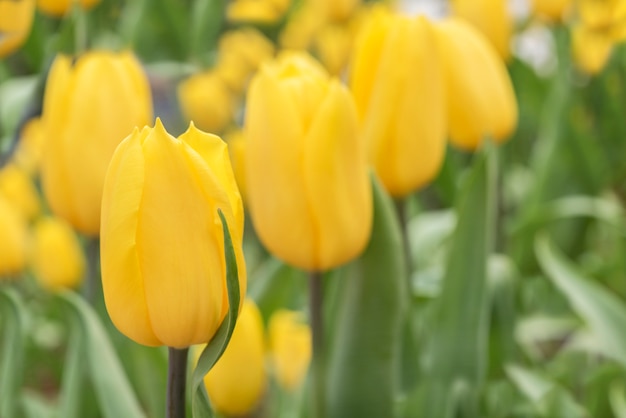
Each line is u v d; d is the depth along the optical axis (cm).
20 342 78
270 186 67
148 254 58
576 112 114
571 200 109
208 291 59
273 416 87
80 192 74
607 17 108
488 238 76
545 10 109
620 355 83
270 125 67
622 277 98
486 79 79
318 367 72
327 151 66
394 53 72
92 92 73
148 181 58
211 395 75
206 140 59
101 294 83
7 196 121
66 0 87
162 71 119
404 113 73
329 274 77
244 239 116
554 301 105
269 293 85
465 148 81
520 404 84
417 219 98
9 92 98
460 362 77
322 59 154
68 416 75
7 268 97
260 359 75
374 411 73
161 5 121
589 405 84
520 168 137
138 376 84
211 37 142
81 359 75
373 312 72
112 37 118
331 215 67
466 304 77
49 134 73
